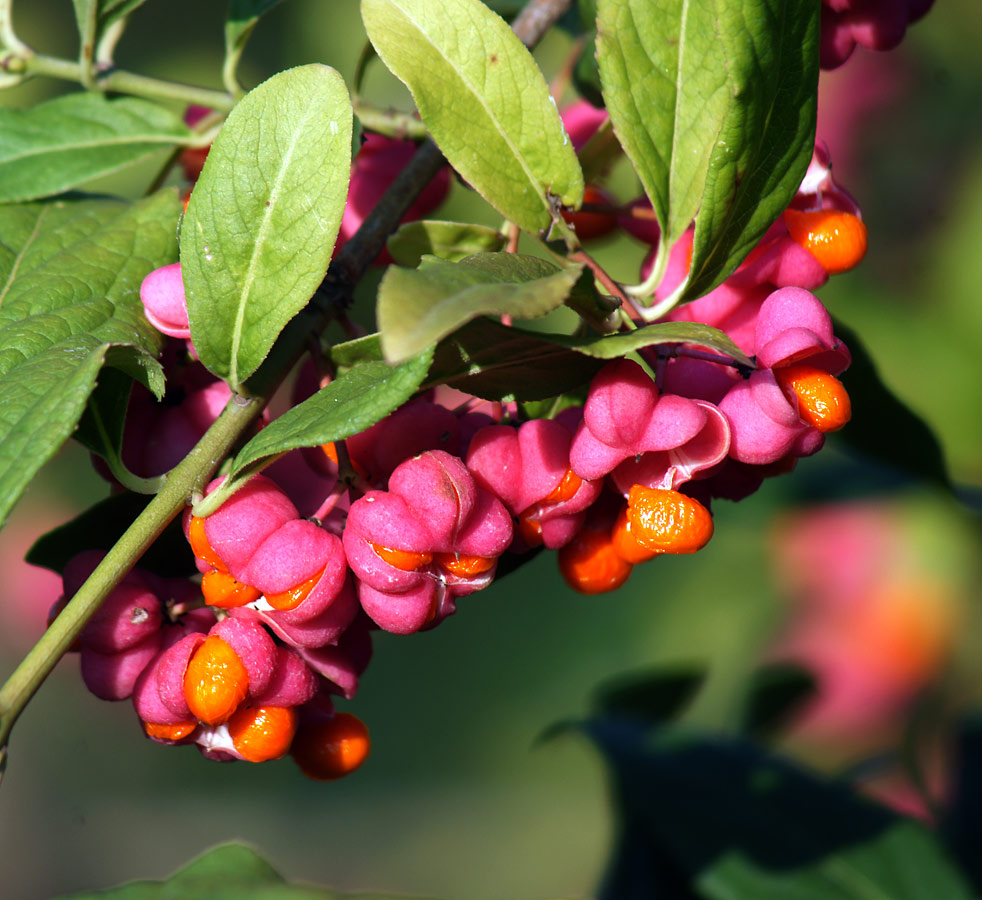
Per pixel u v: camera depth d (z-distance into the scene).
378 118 0.38
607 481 0.35
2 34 0.38
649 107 0.35
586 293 0.33
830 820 0.41
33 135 0.38
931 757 0.46
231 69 0.38
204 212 0.34
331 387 0.33
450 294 0.31
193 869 0.36
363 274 0.35
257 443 0.33
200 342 0.34
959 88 0.61
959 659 0.60
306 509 0.36
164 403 0.36
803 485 0.46
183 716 0.34
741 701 0.48
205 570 0.34
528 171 0.35
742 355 0.33
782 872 0.40
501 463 0.34
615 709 0.47
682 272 0.35
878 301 0.62
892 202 0.62
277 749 0.34
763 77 0.34
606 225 0.39
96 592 0.33
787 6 0.34
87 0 0.38
